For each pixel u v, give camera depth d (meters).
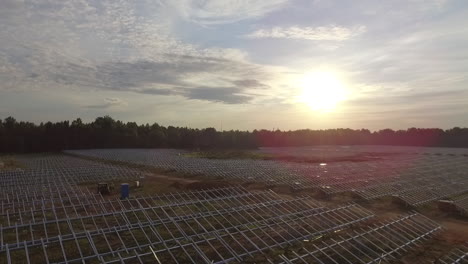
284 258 16.70
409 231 22.89
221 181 41.94
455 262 17.98
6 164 63.53
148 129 138.88
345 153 103.88
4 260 16.56
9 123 116.50
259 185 39.97
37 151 110.62
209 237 20.27
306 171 49.84
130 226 20.67
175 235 20.66
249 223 22.50
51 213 25.41
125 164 68.19
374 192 35.75
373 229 22.00
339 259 17.95
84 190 38.16
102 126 128.38
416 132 152.25
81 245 18.70
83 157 87.44
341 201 33.09
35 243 17.44
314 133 161.50
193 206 26.89
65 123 119.44
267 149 131.38
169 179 48.06
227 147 135.25
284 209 26.20
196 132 137.25
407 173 48.50
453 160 73.00
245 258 17.84
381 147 142.00
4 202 29.02
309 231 22.03
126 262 16.80
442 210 31.05
